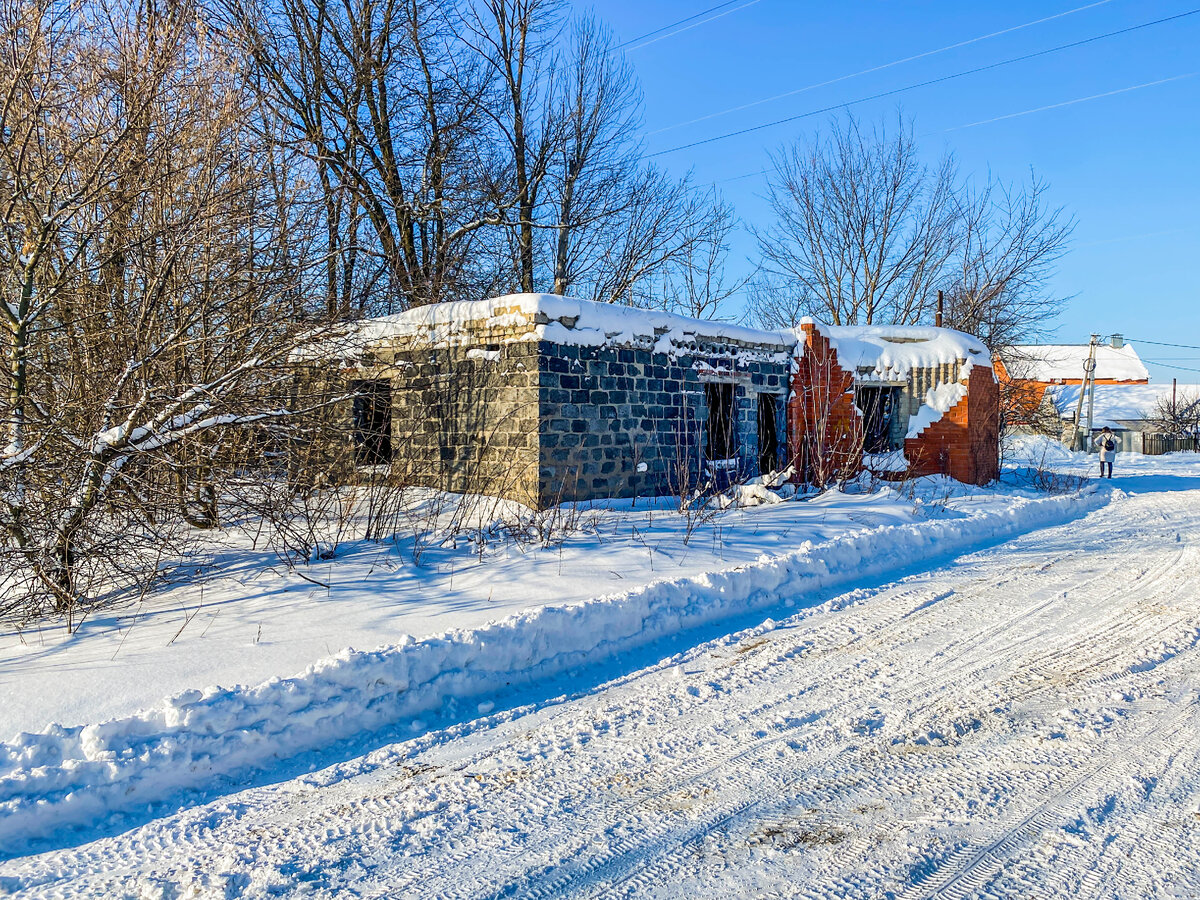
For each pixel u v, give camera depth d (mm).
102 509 7465
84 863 3686
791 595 8688
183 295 8852
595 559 8875
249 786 4492
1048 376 62906
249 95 9953
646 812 4039
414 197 20906
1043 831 3748
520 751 4836
